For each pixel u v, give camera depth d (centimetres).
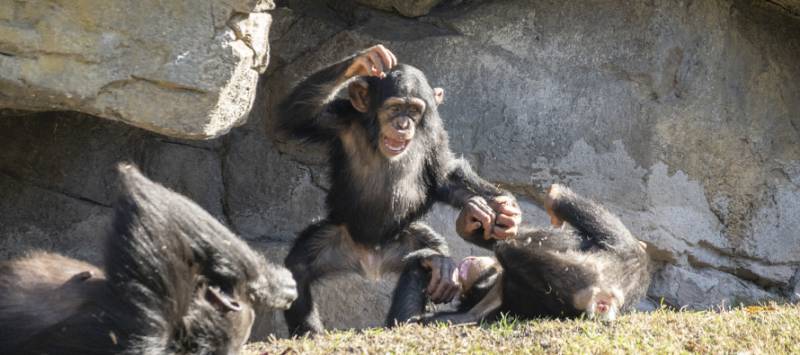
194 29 1118
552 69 1652
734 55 1692
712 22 1675
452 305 1598
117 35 1098
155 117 1134
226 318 858
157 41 1109
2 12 1055
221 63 1131
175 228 830
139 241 809
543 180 1647
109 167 1556
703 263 1719
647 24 1655
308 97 1361
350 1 1662
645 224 1673
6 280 912
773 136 1719
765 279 1741
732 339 1038
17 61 1068
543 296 1231
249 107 1214
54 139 1523
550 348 992
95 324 816
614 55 1661
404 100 1366
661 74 1661
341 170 1460
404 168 1425
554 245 1265
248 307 887
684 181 1691
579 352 974
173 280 820
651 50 1655
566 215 1325
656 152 1675
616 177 1662
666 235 1681
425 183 1478
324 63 1612
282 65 1631
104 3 1088
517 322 1153
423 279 1414
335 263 1490
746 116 1705
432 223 1662
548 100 1650
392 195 1438
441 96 1454
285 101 1401
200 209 870
